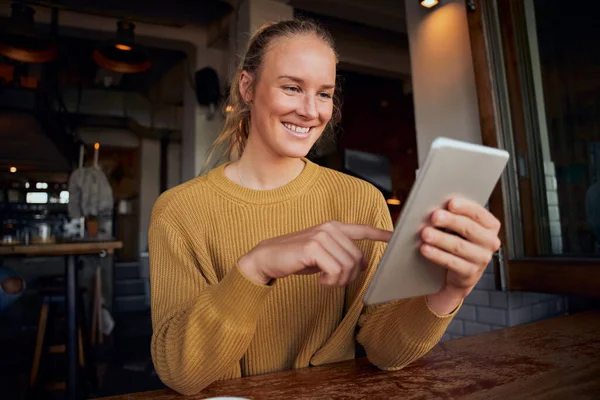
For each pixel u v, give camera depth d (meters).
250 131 0.96
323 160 6.65
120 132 8.70
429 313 0.68
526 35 2.15
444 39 2.50
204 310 0.63
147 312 6.47
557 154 2.11
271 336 0.88
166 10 4.31
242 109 1.04
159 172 8.74
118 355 3.93
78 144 7.99
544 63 2.16
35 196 9.44
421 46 2.64
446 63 2.49
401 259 0.52
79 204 4.93
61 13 4.79
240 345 0.63
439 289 0.62
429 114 2.58
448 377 0.73
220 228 0.90
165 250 0.83
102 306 4.77
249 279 0.59
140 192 8.53
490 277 2.22
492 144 2.09
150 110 8.22
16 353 3.95
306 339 0.89
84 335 2.97
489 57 2.13
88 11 4.07
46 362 2.86
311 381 0.73
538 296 2.27
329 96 0.83
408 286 0.57
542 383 0.69
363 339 0.80
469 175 0.50
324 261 0.57
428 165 0.46
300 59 0.78
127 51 4.43
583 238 1.99
